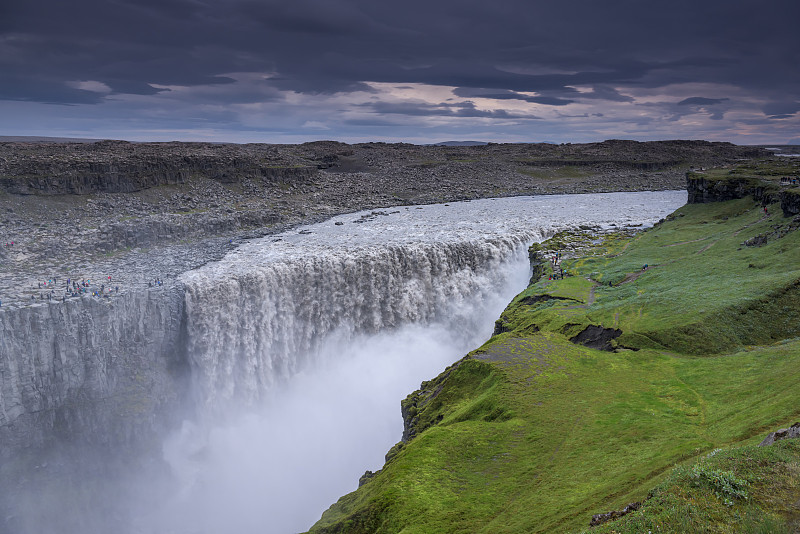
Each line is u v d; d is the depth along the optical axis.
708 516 24.95
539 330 78.19
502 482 41.88
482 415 54.19
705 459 30.69
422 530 36.84
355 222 170.25
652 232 138.00
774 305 67.69
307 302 117.44
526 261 139.12
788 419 38.41
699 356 61.38
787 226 99.00
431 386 72.88
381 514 40.69
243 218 160.75
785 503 25.08
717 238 114.25
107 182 159.62
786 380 46.94
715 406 46.94
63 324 84.19
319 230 157.38
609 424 47.22
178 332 99.75
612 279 98.75
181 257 124.62
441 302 130.62
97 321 87.81
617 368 60.09
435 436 49.88
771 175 153.12
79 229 135.25
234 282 105.44
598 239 141.12
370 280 123.00
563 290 95.62
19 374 79.94
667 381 54.75
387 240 141.38
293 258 122.06
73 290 95.50
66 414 84.69
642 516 26.06
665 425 45.03
